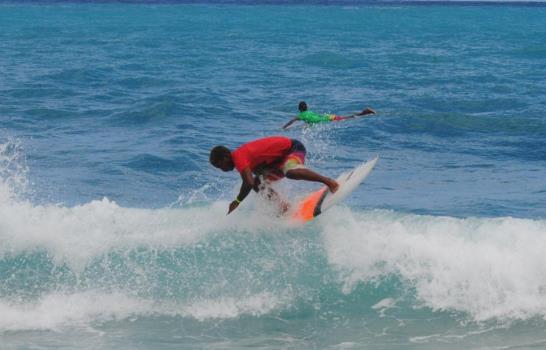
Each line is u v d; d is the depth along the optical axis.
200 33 140.88
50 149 31.34
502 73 69.00
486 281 14.54
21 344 13.02
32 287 14.87
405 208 22.64
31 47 97.75
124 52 91.81
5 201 17.12
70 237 15.85
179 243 15.67
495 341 13.24
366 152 32.53
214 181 26.16
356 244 15.32
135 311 14.36
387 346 13.13
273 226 15.94
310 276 15.02
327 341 13.38
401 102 48.53
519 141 35.31
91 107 44.38
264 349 13.06
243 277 15.02
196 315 14.30
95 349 12.89
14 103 45.75
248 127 38.56
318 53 88.25
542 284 14.45
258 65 75.81
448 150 33.16
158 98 48.00
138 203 23.23
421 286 14.70
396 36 137.75
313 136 35.88
